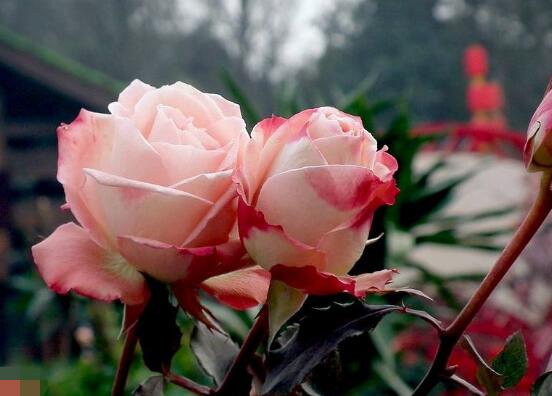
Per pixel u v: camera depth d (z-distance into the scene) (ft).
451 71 34.53
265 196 1.30
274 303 1.36
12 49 17.99
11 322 15.47
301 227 1.30
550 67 32.01
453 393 3.44
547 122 1.32
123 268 1.39
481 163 5.38
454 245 4.91
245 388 1.49
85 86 18.01
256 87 39.58
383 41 37.06
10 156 18.12
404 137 4.51
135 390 1.47
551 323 4.25
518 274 5.45
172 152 1.33
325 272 1.32
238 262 1.37
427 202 4.78
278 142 1.33
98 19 42.19
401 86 34.94
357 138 1.31
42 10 44.93
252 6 40.34
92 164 1.38
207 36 41.86
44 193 18.35
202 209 1.32
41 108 18.61
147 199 1.31
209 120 1.43
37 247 1.38
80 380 6.28
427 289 5.03
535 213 1.38
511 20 33.83
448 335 1.42
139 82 1.50
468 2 35.50
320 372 1.49
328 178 1.27
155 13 42.91
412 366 4.95
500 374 1.41
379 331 3.34
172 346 1.44
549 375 1.42
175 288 1.41
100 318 6.13
